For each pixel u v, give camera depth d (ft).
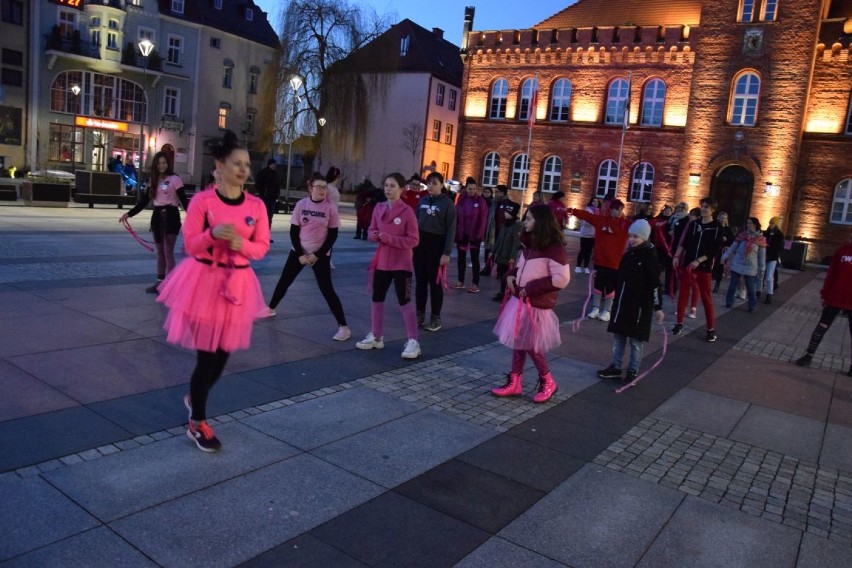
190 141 152.87
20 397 15.57
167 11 143.33
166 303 13.28
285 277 26.18
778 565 11.73
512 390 20.03
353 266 44.78
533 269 19.06
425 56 175.63
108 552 9.98
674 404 21.22
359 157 133.69
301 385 18.75
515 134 129.49
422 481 13.56
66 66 130.31
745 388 24.17
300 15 124.57
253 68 164.45
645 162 117.39
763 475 15.94
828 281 28.71
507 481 14.05
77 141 134.62
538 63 127.13
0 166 123.24
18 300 25.02
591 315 35.29
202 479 12.59
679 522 13.01
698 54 109.81
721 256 48.93
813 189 104.73
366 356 22.62
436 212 27.07
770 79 104.68
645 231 22.43
